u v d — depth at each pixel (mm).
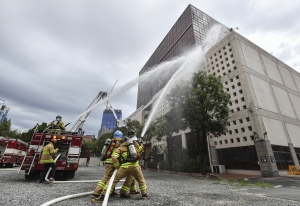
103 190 3766
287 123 23062
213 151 23516
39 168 7016
